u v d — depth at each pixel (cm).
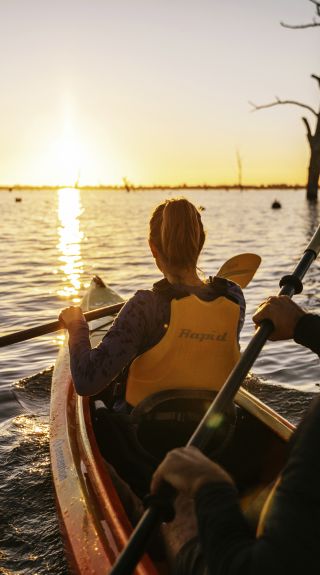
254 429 274
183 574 145
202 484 119
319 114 4272
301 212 4422
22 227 3053
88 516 231
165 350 219
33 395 485
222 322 221
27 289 1034
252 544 109
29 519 308
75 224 3344
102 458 264
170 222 222
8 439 400
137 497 236
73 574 218
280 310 174
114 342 215
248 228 2670
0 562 275
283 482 110
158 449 229
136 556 126
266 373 530
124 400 252
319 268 1277
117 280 1151
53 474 279
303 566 101
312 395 473
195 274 230
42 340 661
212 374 224
